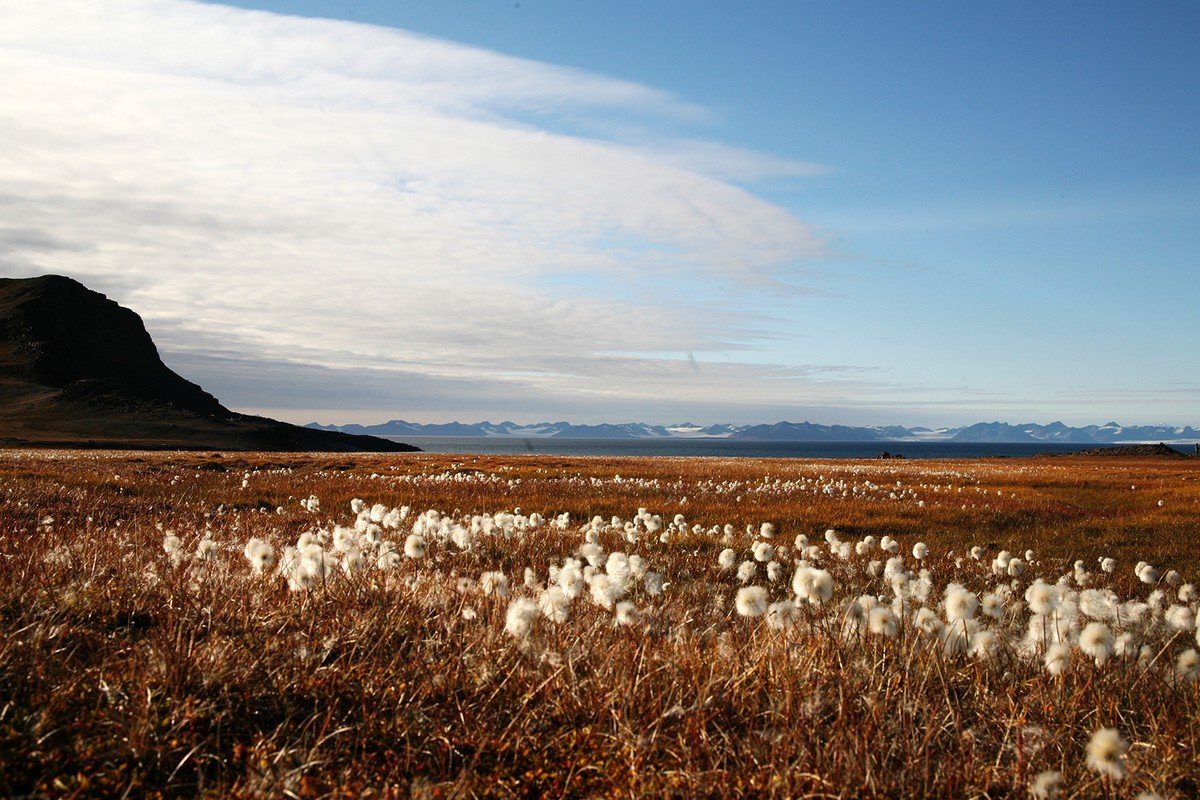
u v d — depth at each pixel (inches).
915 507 831.7
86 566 273.3
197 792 138.9
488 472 1418.6
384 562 299.4
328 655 203.5
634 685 178.7
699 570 415.2
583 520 701.9
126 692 167.9
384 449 7121.1
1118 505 957.2
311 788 141.3
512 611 209.0
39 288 7731.3
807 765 154.9
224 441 5526.6
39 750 143.2
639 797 145.0
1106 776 152.1
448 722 169.8
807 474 1563.7
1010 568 371.9
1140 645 242.1
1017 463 2881.4
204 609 222.7
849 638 219.1
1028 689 202.7
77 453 1989.4
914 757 161.9
